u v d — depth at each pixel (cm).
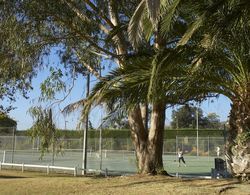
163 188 1320
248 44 1111
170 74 1146
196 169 3022
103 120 1283
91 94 1179
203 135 5031
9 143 3747
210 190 1237
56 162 3328
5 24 1541
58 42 1686
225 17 1009
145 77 1145
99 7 1608
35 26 1573
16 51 1566
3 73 1680
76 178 1722
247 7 1002
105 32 1647
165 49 1090
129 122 1695
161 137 1648
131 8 1708
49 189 1474
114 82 1159
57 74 2417
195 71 1102
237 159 1255
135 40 989
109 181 1533
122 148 4394
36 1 1524
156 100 1216
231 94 1252
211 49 1042
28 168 2630
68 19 1580
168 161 3869
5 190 1523
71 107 1343
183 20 1294
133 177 1585
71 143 4156
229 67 1180
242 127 1224
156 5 870
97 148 4231
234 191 1198
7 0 1517
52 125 1838
